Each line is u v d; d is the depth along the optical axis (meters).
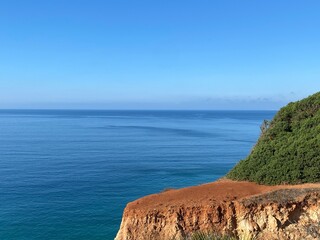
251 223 23.36
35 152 100.25
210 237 19.88
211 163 82.38
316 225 22.61
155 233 23.86
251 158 32.00
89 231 37.50
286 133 34.00
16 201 48.41
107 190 55.34
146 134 161.62
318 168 26.98
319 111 34.41
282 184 27.80
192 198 25.58
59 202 48.00
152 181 62.44
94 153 99.25
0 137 143.00
